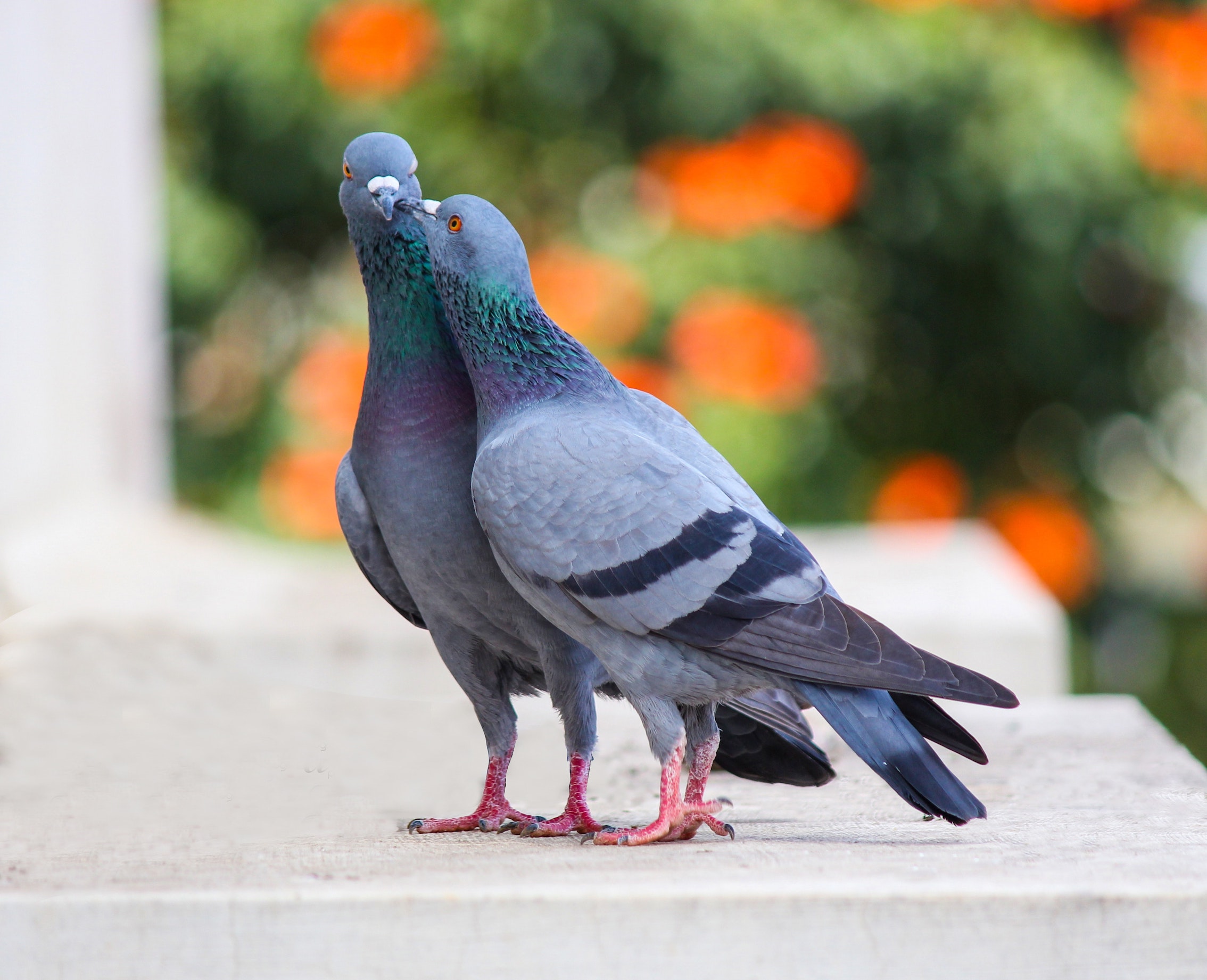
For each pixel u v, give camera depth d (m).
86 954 3.91
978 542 10.53
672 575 4.51
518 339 4.81
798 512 10.80
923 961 3.87
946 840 4.71
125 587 9.31
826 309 11.27
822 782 5.51
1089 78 10.77
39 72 10.03
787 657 4.45
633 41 11.16
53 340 10.27
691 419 9.90
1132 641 11.87
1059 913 3.86
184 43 11.53
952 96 10.73
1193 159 10.65
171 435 12.53
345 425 10.32
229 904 3.90
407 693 8.15
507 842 4.82
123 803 5.57
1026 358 11.48
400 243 4.92
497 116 11.70
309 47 11.19
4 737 6.68
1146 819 5.07
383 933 3.90
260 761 6.39
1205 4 10.88
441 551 4.98
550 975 3.90
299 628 8.27
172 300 12.13
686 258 10.31
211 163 12.05
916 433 11.84
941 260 11.45
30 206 9.85
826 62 10.61
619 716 7.36
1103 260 11.40
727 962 3.88
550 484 4.57
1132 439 11.89
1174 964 3.84
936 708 4.69
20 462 9.62
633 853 4.48
